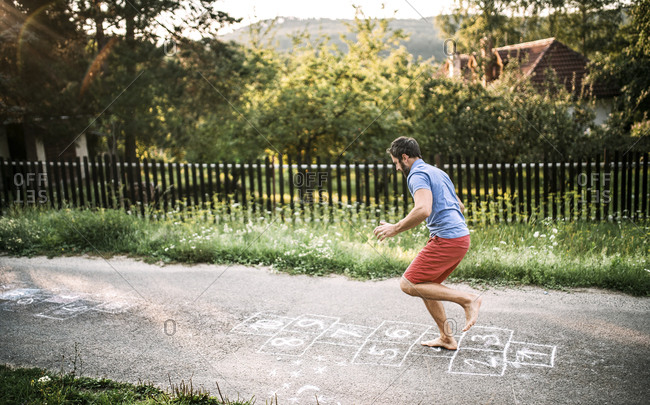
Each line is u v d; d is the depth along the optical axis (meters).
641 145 13.84
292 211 8.90
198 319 4.86
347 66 16.47
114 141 14.31
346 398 3.36
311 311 5.04
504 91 14.70
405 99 16.03
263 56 16.27
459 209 3.96
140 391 3.45
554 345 4.09
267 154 16.58
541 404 3.22
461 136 14.19
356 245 7.11
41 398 3.26
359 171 9.04
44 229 8.03
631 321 4.54
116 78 12.70
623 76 16.11
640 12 15.70
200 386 3.55
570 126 13.92
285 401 3.33
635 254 6.18
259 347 4.21
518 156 13.69
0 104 12.41
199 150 15.30
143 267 6.72
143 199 9.97
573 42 30.61
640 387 3.40
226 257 6.98
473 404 3.25
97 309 5.16
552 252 6.31
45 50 12.38
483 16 21.80
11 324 4.77
